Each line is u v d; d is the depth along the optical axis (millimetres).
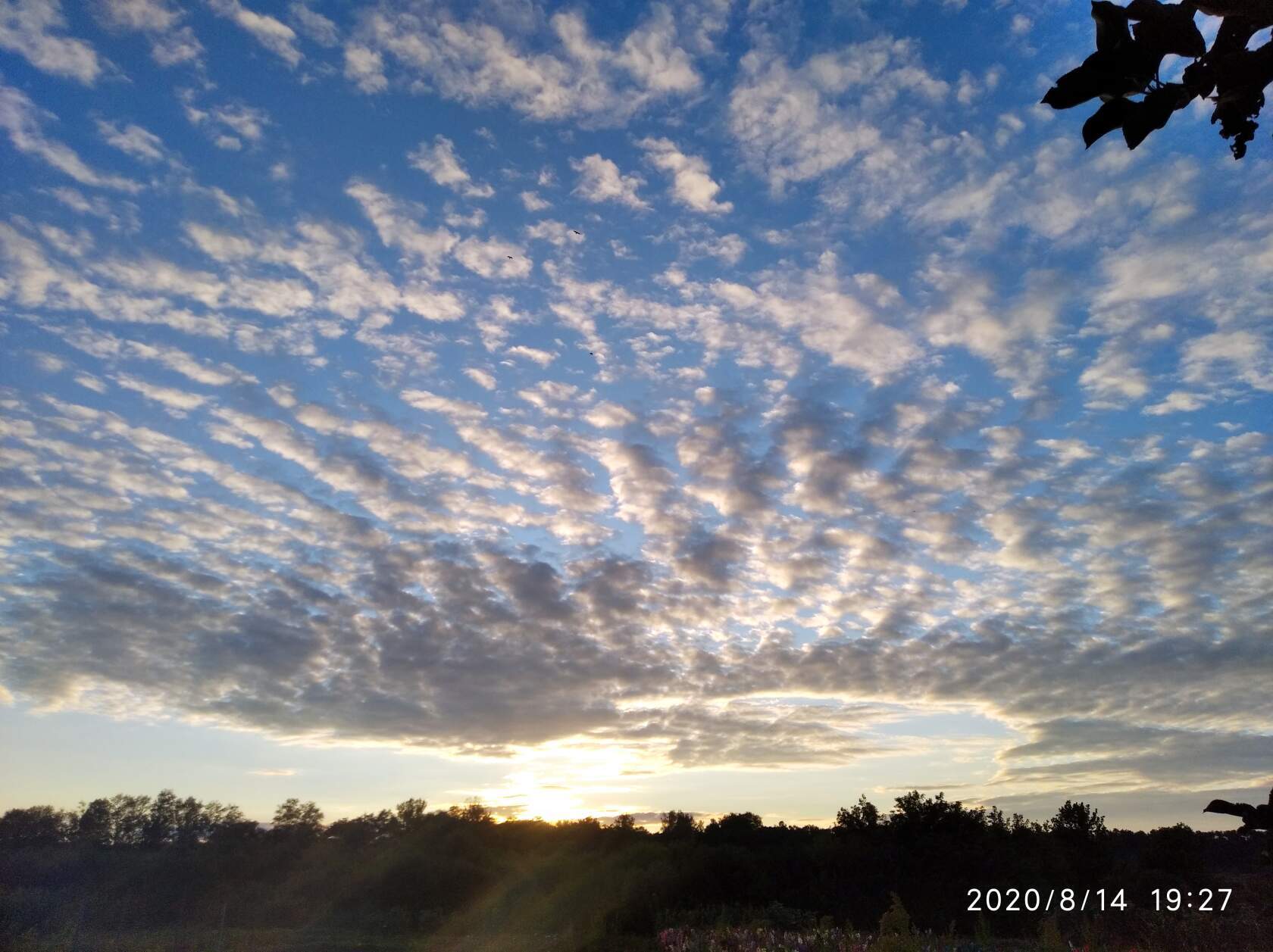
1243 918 15609
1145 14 1125
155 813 52281
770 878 34062
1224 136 1211
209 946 28375
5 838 48719
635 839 49656
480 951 28328
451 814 52875
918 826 35969
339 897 41906
